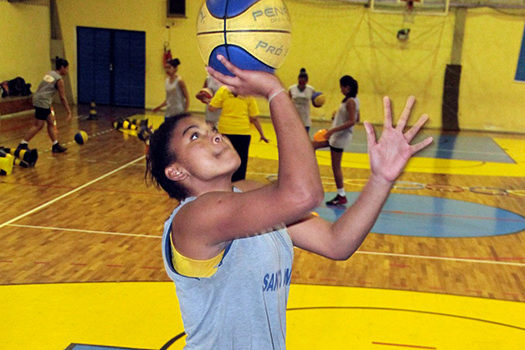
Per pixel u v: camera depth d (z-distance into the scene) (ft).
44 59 63.26
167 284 16.38
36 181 28.81
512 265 19.43
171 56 63.00
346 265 18.71
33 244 19.42
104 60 65.00
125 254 18.81
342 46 60.49
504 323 14.76
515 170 39.27
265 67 5.70
